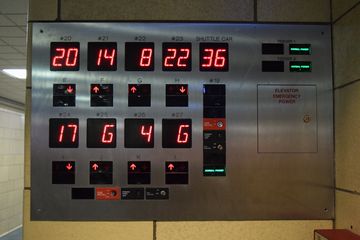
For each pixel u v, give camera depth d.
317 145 1.57
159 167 1.53
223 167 1.55
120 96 1.55
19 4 3.40
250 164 1.55
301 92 1.58
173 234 1.53
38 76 1.56
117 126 1.54
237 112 1.57
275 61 1.59
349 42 1.43
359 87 1.35
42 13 1.58
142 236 1.53
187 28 1.58
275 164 1.56
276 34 1.60
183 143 1.54
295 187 1.55
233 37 1.59
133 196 1.53
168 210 1.53
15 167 9.23
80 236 1.53
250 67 1.58
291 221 1.55
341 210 1.49
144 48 1.57
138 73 1.56
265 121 1.57
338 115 1.53
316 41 1.60
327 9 1.62
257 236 1.54
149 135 1.54
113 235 1.53
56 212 1.53
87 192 1.53
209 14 1.60
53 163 1.53
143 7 1.59
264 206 1.55
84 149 1.54
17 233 8.60
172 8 1.59
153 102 1.55
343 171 1.48
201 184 1.54
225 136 1.55
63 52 1.56
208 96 1.56
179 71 1.56
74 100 1.55
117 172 1.53
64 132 1.54
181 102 1.55
